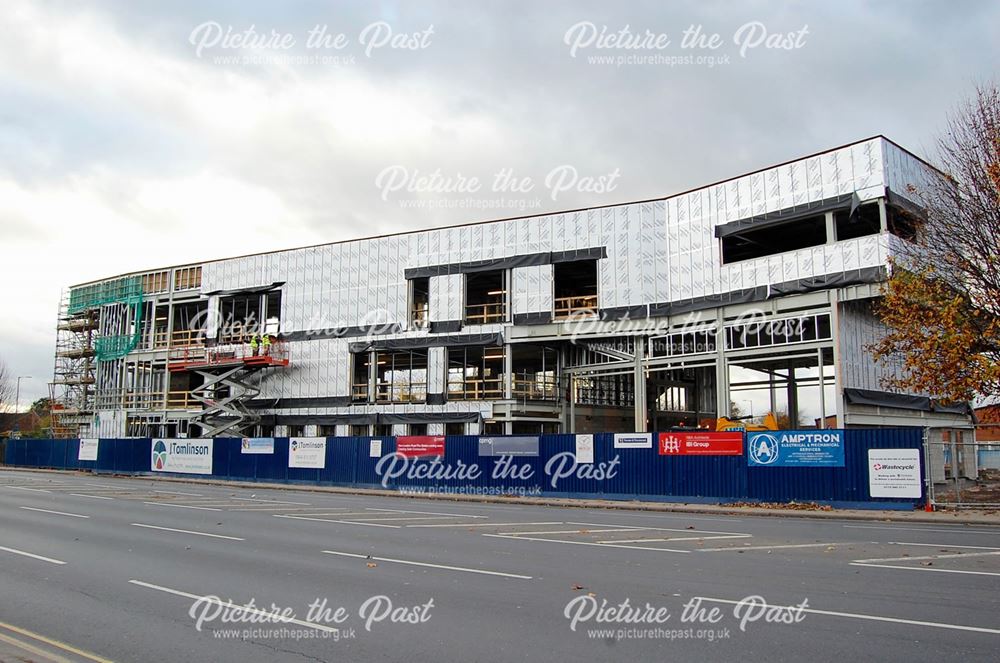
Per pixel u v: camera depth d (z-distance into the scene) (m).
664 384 46.09
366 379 48.50
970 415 37.03
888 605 8.87
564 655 7.01
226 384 48.06
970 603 8.96
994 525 19.22
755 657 6.88
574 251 38.56
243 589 10.13
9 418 94.75
